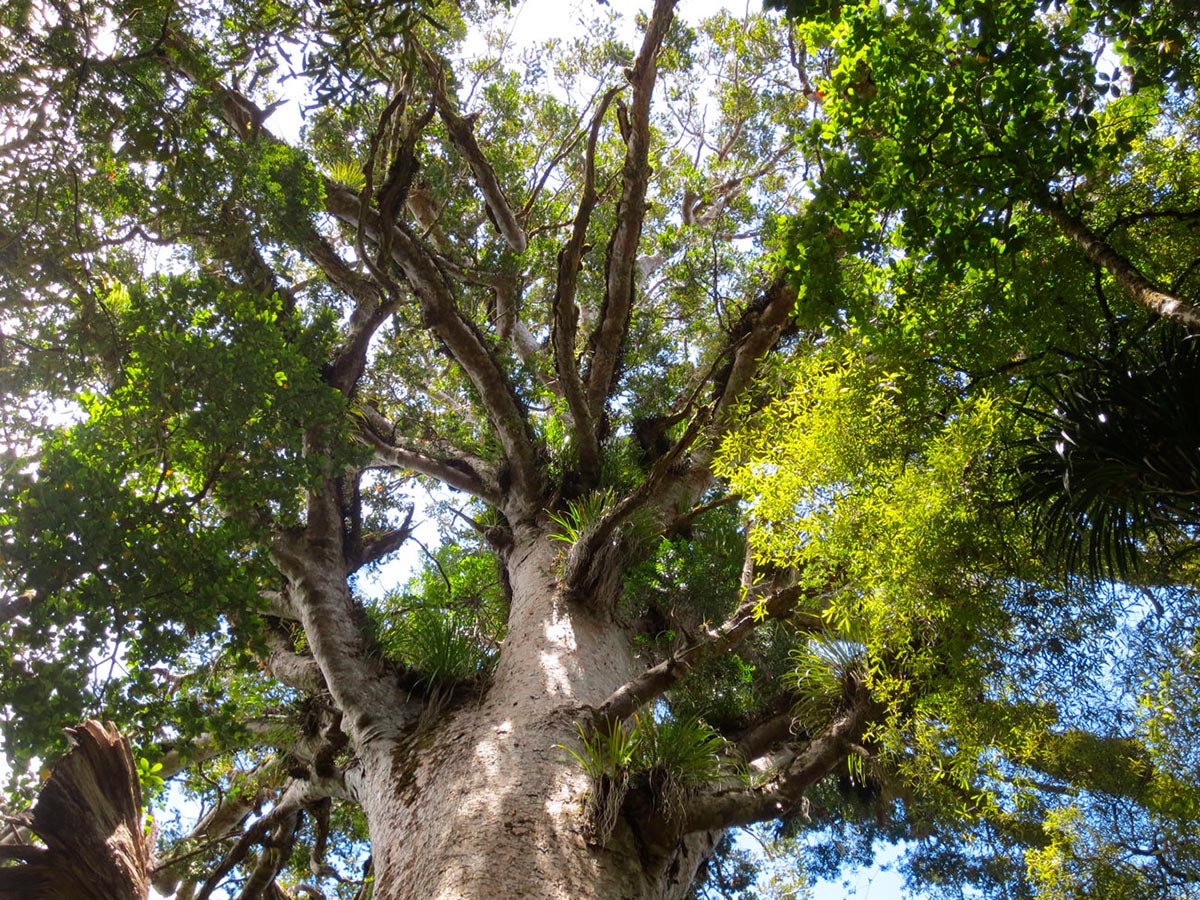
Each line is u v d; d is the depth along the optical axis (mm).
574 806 5273
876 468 5156
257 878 7715
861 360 5434
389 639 7766
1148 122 4930
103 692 4945
